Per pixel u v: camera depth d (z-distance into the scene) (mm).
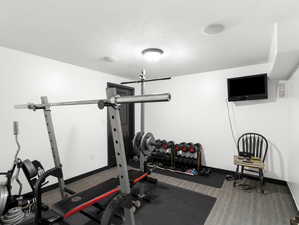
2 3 1304
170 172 3502
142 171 2713
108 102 1124
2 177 2170
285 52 1631
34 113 2502
